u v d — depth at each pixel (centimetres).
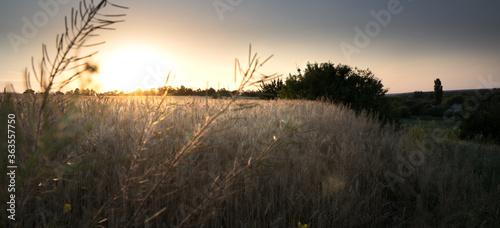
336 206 302
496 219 332
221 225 251
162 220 223
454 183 421
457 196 386
